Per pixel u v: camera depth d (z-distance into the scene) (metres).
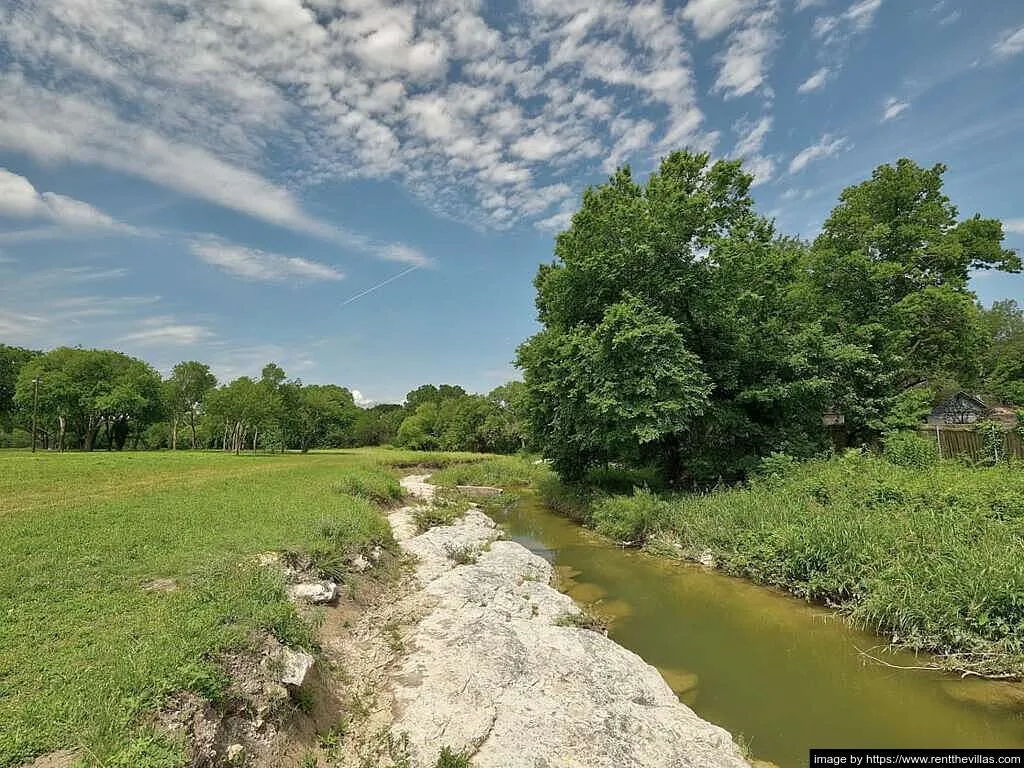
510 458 50.22
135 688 4.57
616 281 20.52
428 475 41.19
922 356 29.00
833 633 9.91
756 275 22.05
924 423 26.20
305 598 8.33
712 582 13.26
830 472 16.11
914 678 8.16
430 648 7.92
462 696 6.65
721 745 6.44
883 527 11.23
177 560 8.23
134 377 64.19
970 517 11.27
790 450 20.50
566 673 7.58
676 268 20.47
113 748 3.90
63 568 7.75
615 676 7.79
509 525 22.41
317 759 5.48
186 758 4.21
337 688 6.78
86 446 62.84
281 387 65.62
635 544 17.53
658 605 11.90
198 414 79.06
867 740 6.77
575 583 13.71
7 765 3.71
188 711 4.61
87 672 4.81
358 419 95.31
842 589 10.55
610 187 24.34
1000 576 8.44
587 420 20.83
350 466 31.83
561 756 5.71
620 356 18.53
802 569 11.61
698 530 15.20
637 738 6.24
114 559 8.23
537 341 25.03
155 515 11.73
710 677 8.53
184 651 5.18
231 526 10.86
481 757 5.64
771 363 21.72
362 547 11.37
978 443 22.06
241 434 63.91
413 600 10.24
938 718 7.16
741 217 24.52
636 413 17.70
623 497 19.42
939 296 25.83
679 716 7.02
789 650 9.38
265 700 5.38
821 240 30.23
